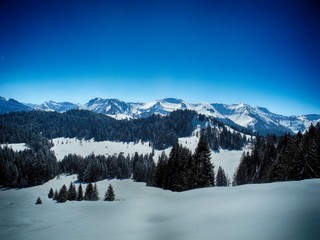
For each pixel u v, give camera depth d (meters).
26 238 17.08
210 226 12.54
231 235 10.31
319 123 78.19
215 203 19.00
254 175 77.75
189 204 20.78
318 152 47.44
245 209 15.02
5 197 106.25
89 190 79.38
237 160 158.38
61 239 14.93
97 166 144.38
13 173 132.88
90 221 19.48
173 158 58.28
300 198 16.05
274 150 78.75
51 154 193.12
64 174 167.38
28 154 176.00
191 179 47.09
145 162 161.25
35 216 32.75
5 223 29.05
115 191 93.19
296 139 64.94
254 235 9.73
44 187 133.38
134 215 19.39
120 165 151.00
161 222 16.05
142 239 12.48
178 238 11.52
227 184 98.50
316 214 11.46
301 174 43.78
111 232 14.89
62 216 29.39
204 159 47.59
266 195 18.66
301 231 9.34
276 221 11.22
